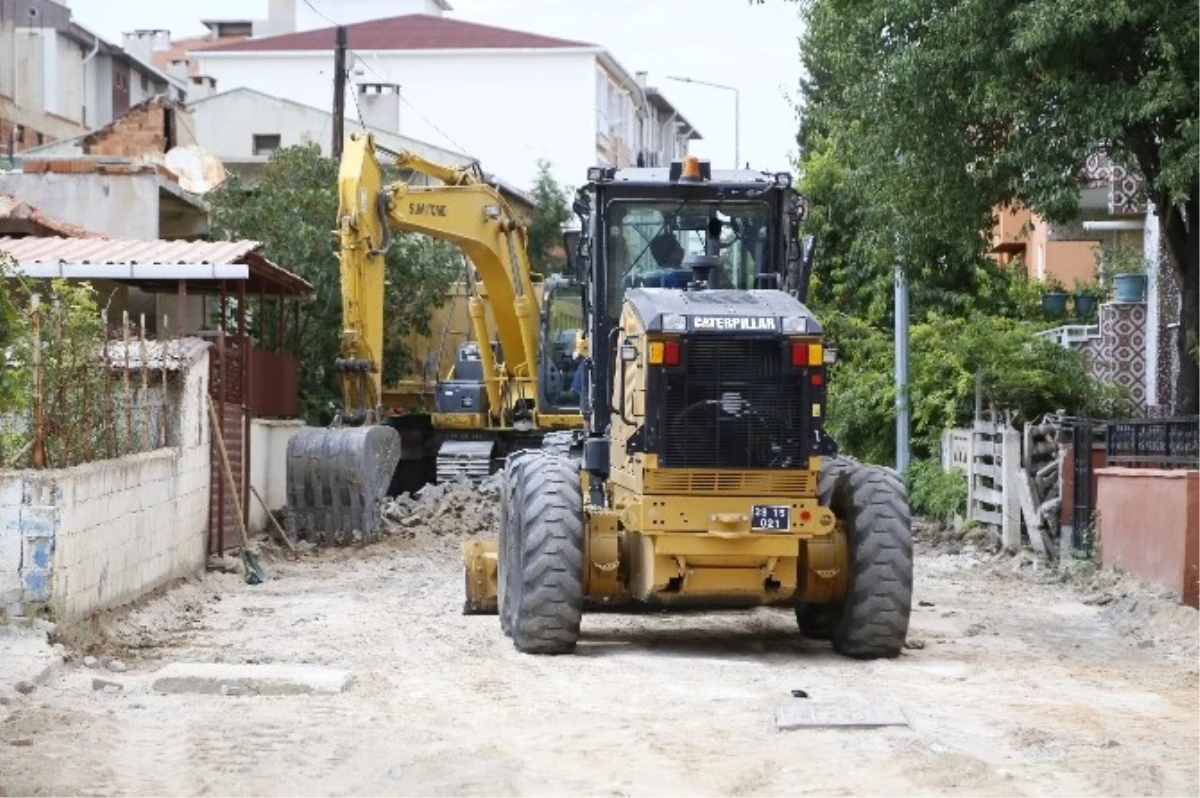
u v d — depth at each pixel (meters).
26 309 20.62
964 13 25.27
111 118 81.56
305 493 33.03
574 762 12.68
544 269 70.50
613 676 17.17
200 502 26.97
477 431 42.12
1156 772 12.35
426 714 14.79
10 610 18.59
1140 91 24.30
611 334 20.12
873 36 27.27
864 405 39.19
